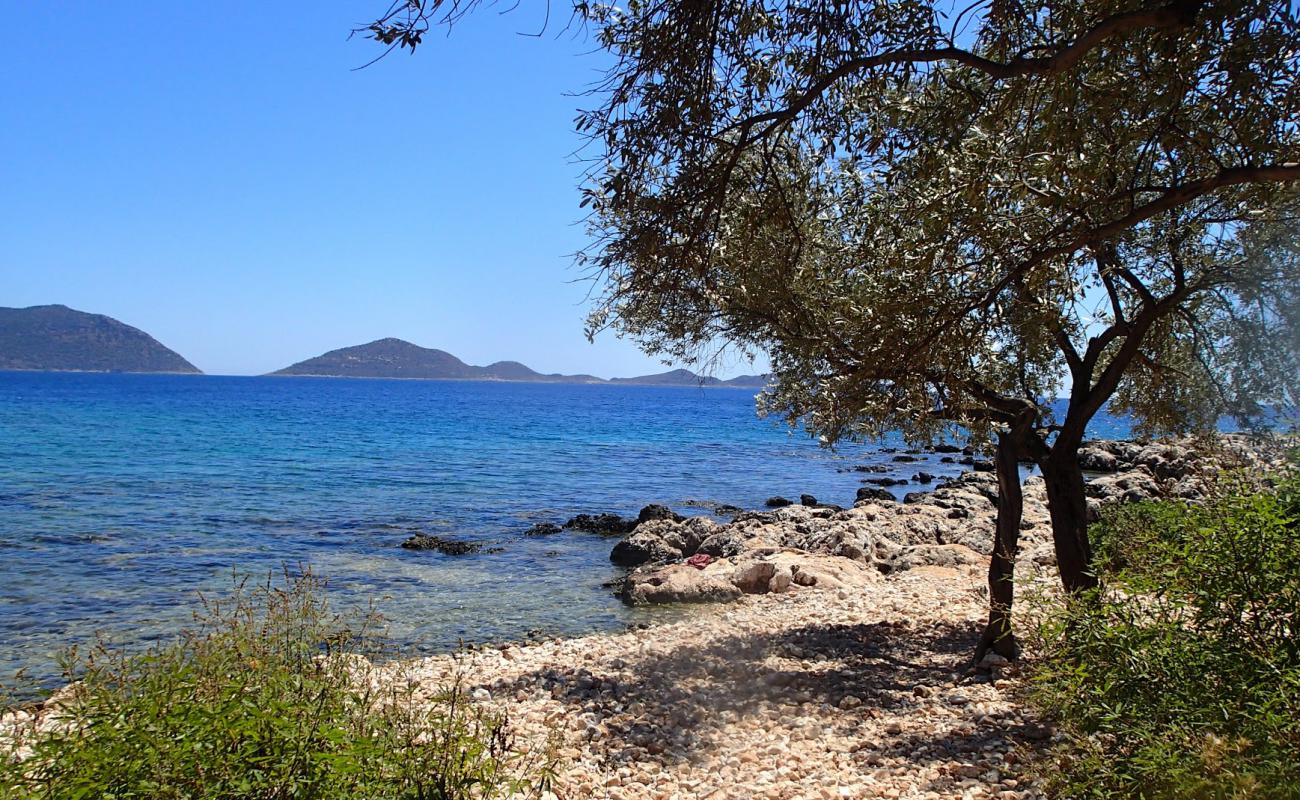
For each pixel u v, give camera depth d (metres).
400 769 4.66
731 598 17.19
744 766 7.79
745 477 43.59
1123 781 4.50
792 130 6.96
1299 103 5.88
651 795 7.18
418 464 44.28
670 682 10.88
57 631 14.38
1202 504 6.14
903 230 7.93
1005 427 10.40
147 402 110.06
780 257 8.55
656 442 64.75
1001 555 10.22
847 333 9.48
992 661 10.07
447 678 11.02
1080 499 10.01
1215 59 5.99
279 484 34.94
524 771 6.75
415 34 4.84
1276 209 7.48
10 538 22.45
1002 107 6.29
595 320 11.45
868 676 10.61
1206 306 9.98
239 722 4.28
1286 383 9.35
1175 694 4.72
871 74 6.16
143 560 20.36
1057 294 7.98
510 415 103.62
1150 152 7.47
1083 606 5.48
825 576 17.80
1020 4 5.78
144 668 5.09
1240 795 3.86
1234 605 4.99
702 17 5.86
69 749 4.15
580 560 21.92
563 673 11.45
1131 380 11.45
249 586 17.83
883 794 6.72
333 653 5.82
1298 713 4.18
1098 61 6.23
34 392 136.62
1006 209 7.13
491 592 18.19
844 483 42.25
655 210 6.26
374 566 20.64
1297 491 5.63
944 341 7.17
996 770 6.89
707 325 11.04
